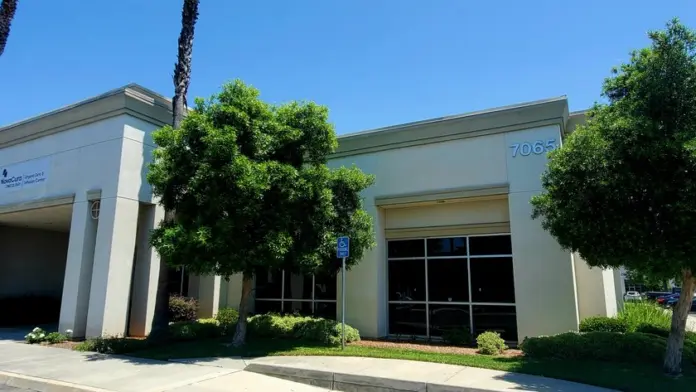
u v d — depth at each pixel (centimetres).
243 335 1266
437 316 1456
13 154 1830
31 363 1088
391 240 1582
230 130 1143
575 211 895
